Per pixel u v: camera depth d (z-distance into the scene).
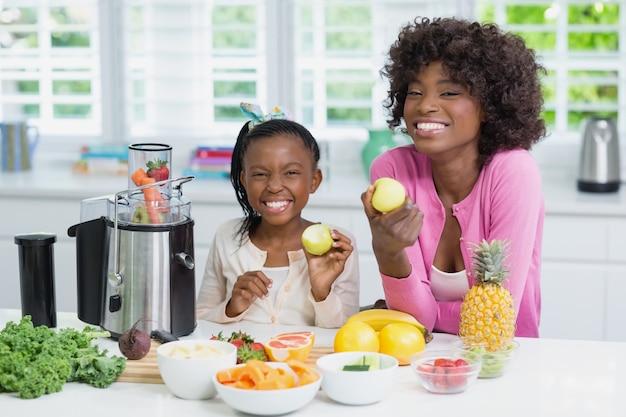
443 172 2.10
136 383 1.74
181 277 1.99
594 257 3.27
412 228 1.82
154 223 1.96
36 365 1.65
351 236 2.27
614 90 3.76
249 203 2.32
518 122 2.07
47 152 4.01
